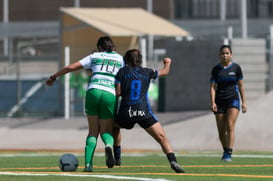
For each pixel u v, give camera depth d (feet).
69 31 278.46
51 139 233.76
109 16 286.66
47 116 279.90
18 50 284.41
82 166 127.65
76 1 568.41
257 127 210.38
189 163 136.05
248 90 261.44
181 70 276.00
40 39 480.64
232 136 142.00
